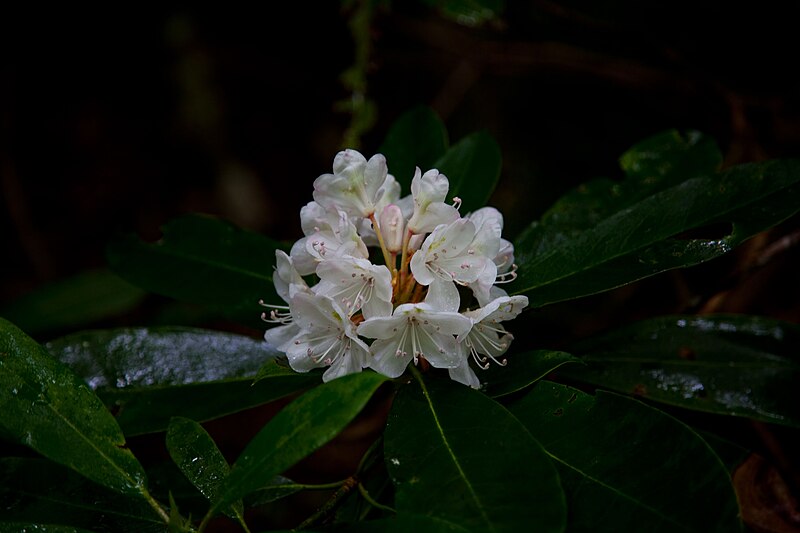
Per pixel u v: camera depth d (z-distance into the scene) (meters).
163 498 0.76
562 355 0.71
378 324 0.69
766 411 0.75
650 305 1.06
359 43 1.01
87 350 0.78
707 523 0.66
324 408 0.64
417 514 0.65
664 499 0.67
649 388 0.76
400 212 0.73
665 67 1.07
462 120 1.25
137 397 0.77
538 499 0.65
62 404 0.69
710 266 0.98
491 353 0.72
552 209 0.82
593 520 0.67
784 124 0.99
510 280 0.73
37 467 0.72
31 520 0.71
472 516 0.64
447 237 0.71
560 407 0.70
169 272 0.81
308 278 0.78
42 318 1.01
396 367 0.70
